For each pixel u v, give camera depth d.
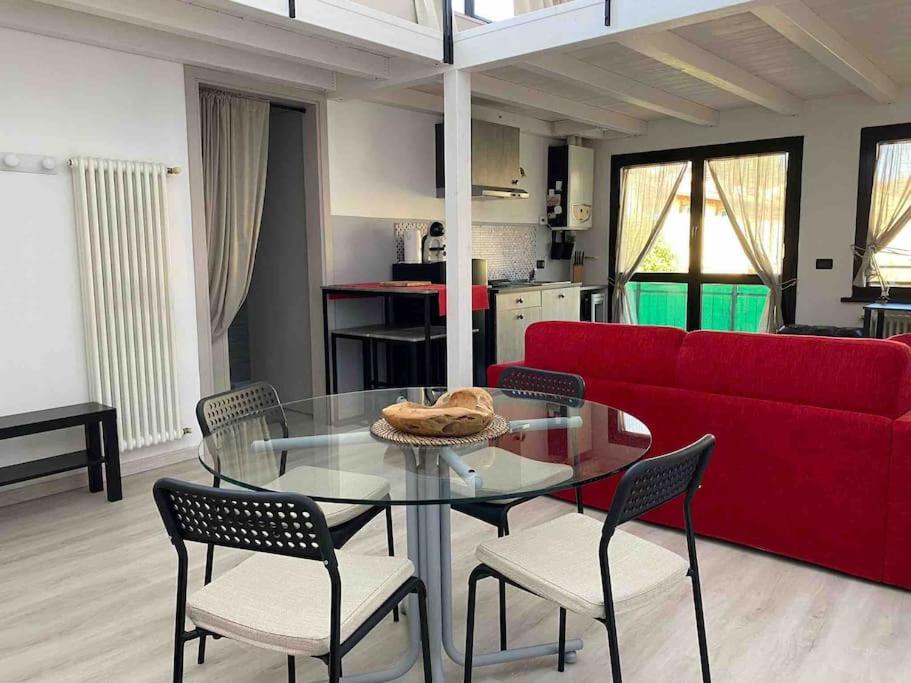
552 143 7.42
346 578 1.68
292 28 3.47
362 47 3.86
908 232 5.84
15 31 3.41
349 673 2.08
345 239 5.32
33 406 3.57
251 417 2.42
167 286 4.01
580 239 7.75
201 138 4.48
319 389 5.36
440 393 2.76
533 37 3.73
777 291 6.50
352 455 1.91
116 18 3.19
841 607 2.39
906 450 2.38
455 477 1.69
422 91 5.61
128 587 2.62
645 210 7.31
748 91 5.27
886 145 5.88
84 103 3.69
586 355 3.18
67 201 3.64
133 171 3.78
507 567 1.75
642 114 6.79
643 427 2.15
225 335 4.86
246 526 1.45
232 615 1.53
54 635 2.29
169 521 1.53
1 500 3.48
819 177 6.21
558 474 1.70
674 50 4.36
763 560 2.76
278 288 5.54
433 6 4.24
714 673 2.03
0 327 3.44
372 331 5.18
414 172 5.86
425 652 1.77
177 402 4.10
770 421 2.66
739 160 6.65
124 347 3.79
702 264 7.00
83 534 3.12
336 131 5.18
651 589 1.65
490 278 6.80
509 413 2.35
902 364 2.40
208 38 3.51
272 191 5.45
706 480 2.88
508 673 2.06
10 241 3.45
